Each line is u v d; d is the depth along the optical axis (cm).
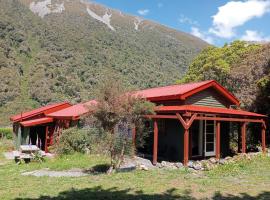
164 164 1588
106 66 8575
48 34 9831
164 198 1025
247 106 2683
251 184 1239
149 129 1875
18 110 6166
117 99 1402
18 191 1148
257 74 2861
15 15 10312
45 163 1877
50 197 1050
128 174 1405
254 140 2509
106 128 1428
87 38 10369
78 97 6619
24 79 7381
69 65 8094
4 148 2964
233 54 3869
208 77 3853
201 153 1900
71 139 2052
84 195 1063
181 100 1781
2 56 7700
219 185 1209
